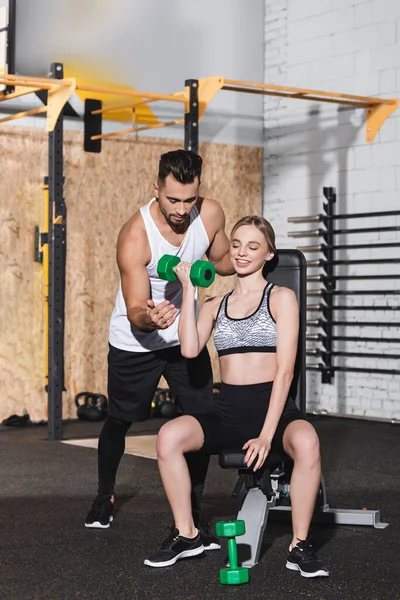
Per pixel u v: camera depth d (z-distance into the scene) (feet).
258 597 8.23
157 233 9.71
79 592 8.41
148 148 22.44
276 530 10.80
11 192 20.39
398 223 21.22
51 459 15.84
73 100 21.24
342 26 22.41
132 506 12.13
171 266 9.17
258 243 9.27
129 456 16.17
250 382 9.16
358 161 22.12
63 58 21.18
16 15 20.48
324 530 10.82
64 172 21.12
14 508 12.02
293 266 9.86
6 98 18.92
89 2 21.49
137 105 20.13
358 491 13.12
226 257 10.48
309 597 8.23
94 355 21.74
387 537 10.47
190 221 9.87
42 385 20.95
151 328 9.27
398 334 21.13
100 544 10.15
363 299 21.84
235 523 8.52
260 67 24.39
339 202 22.50
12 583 8.69
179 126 23.03
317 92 19.44
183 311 9.18
